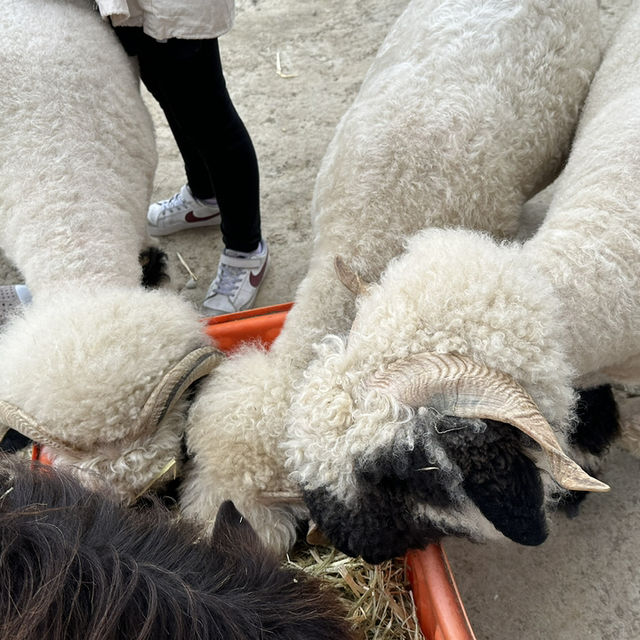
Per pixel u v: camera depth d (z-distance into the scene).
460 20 1.04
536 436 0.60
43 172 0.96
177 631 0.48
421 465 0.68
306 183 1.65
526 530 0.69
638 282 0.84
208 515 0.86
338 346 0.80
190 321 0.95
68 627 0.46
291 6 2.00
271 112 1.78
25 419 0.81
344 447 0.71
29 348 0.85
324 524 0.76
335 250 1.00
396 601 0.93
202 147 1.16
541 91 1.03
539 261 0.87
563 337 0.82
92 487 0.66
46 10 1.04
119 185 1.03
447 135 0.98
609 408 1.07
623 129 0.92
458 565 1.11
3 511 0.52
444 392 0.68
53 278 0.96
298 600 0.56
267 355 0.97
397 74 1.06
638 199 0.85
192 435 0.89
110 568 0.49
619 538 1.10
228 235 1.38
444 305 0.75
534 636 1.05
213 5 0.95
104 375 0.82
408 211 0.98
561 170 1.17
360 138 1.03
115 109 1.03
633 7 1.12
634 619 1.04
